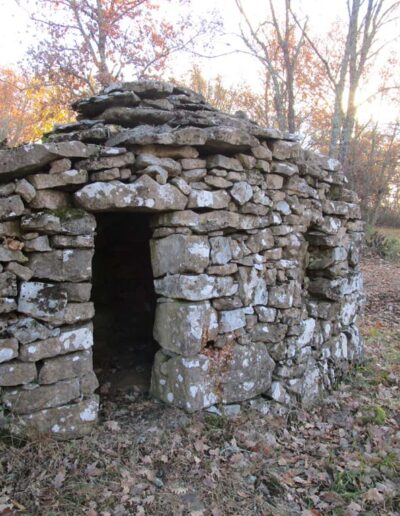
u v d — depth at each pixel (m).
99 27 11.27
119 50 11.86
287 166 3.51
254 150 3.26
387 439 3.34
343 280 4.39
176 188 2.90
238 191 3.15
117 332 4.33
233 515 2.45
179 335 3.03
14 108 14.62
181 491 2.54
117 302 4.41
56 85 12.07
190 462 2.75
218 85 17.75
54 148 2.55
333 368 4.29
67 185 2.66
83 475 2.53
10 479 2.42
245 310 3.32
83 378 2.80
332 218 4.14
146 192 2.77
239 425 3.15
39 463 2.54
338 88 10.48
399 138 20.31
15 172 2.54
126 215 4.13
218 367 3.17
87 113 3.71
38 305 2.61
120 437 2.84
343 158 10.85
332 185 4.35
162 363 3.21
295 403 3.66
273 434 3.21
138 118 3.38
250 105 17.17
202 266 3.01
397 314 7.38
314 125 16.05
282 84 13.48
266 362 3.48
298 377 3.75
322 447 3.16
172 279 3.04
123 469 2.60
